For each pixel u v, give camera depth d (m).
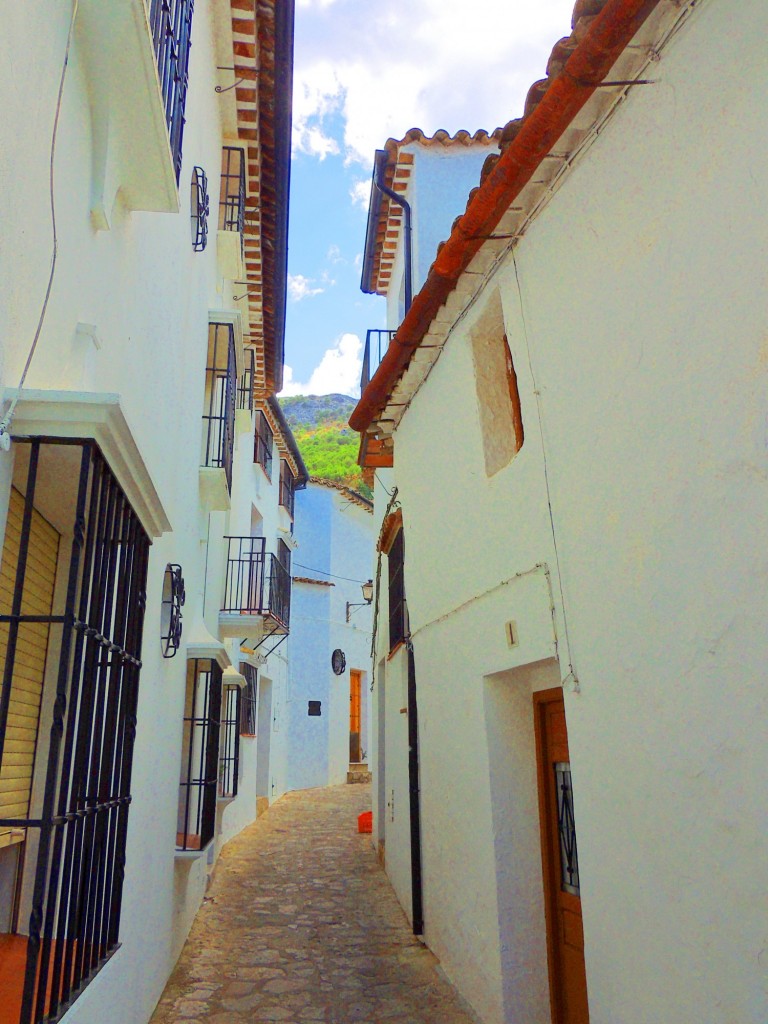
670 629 2.91
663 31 3.04
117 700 2.98
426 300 5.34
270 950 6.67
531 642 4.21
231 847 11.98
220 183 8.16
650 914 2.93
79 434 2.36
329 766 21.33
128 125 3.19
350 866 10.44
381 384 6.80
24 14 2.22
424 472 6.68
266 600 12.33
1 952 2.85
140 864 4.43
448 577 5.92
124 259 3.69
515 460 4.58
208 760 6.50
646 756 3.02
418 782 7.45
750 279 2.54
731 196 2.65
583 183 3.72
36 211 2.37
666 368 3.00
